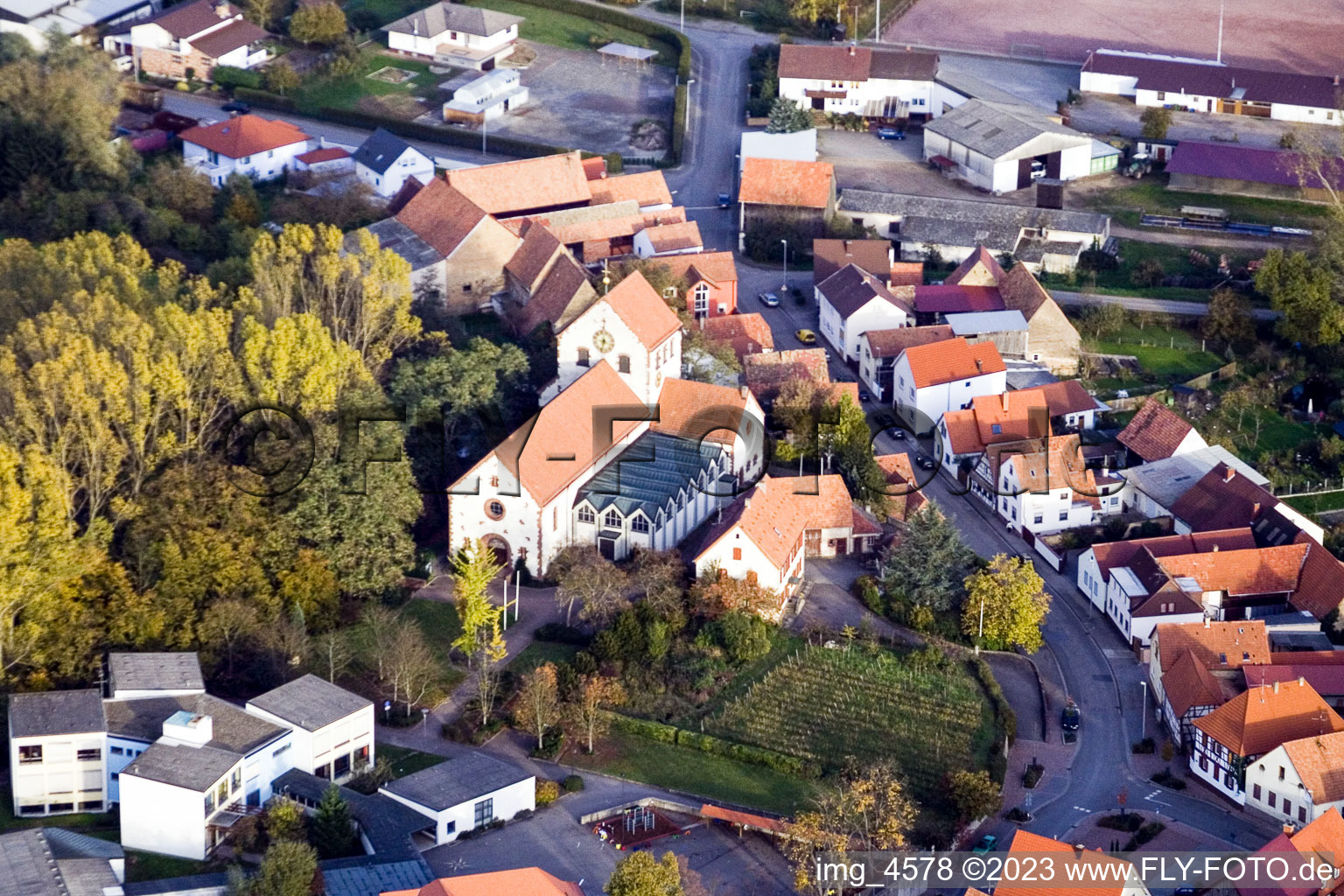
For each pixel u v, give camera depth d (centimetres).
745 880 15288
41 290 19538
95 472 17362
